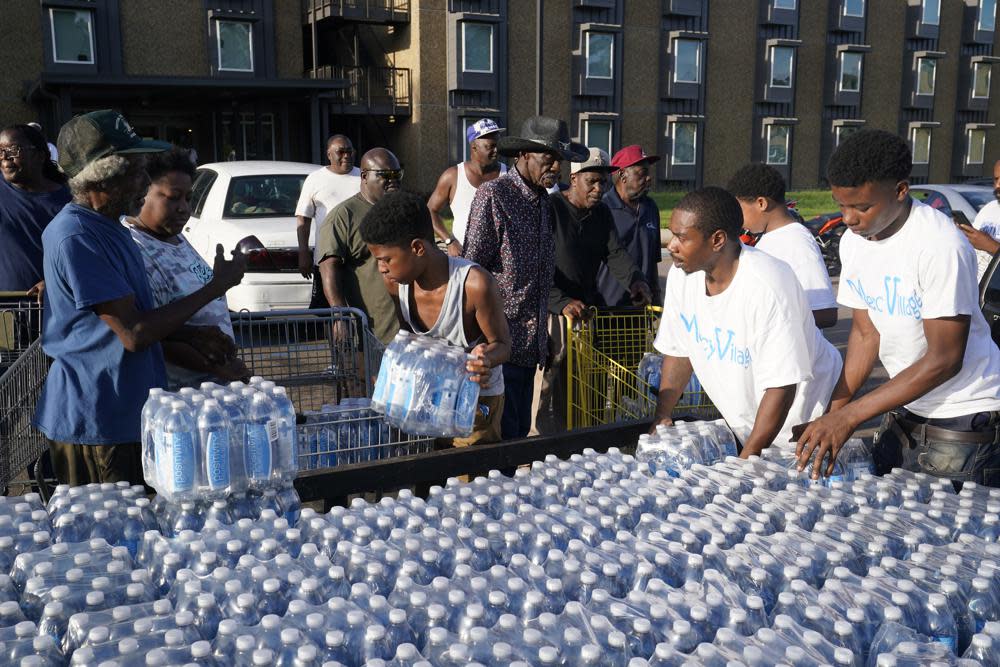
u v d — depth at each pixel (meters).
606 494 2.73
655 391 5.09
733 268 3.12
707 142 32.94
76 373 3.08
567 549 2.36
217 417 2.60
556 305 5.46
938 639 1.99
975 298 2.93
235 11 25.66
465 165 7.30
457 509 2.62
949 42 37.59
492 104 28.50
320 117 27.05
